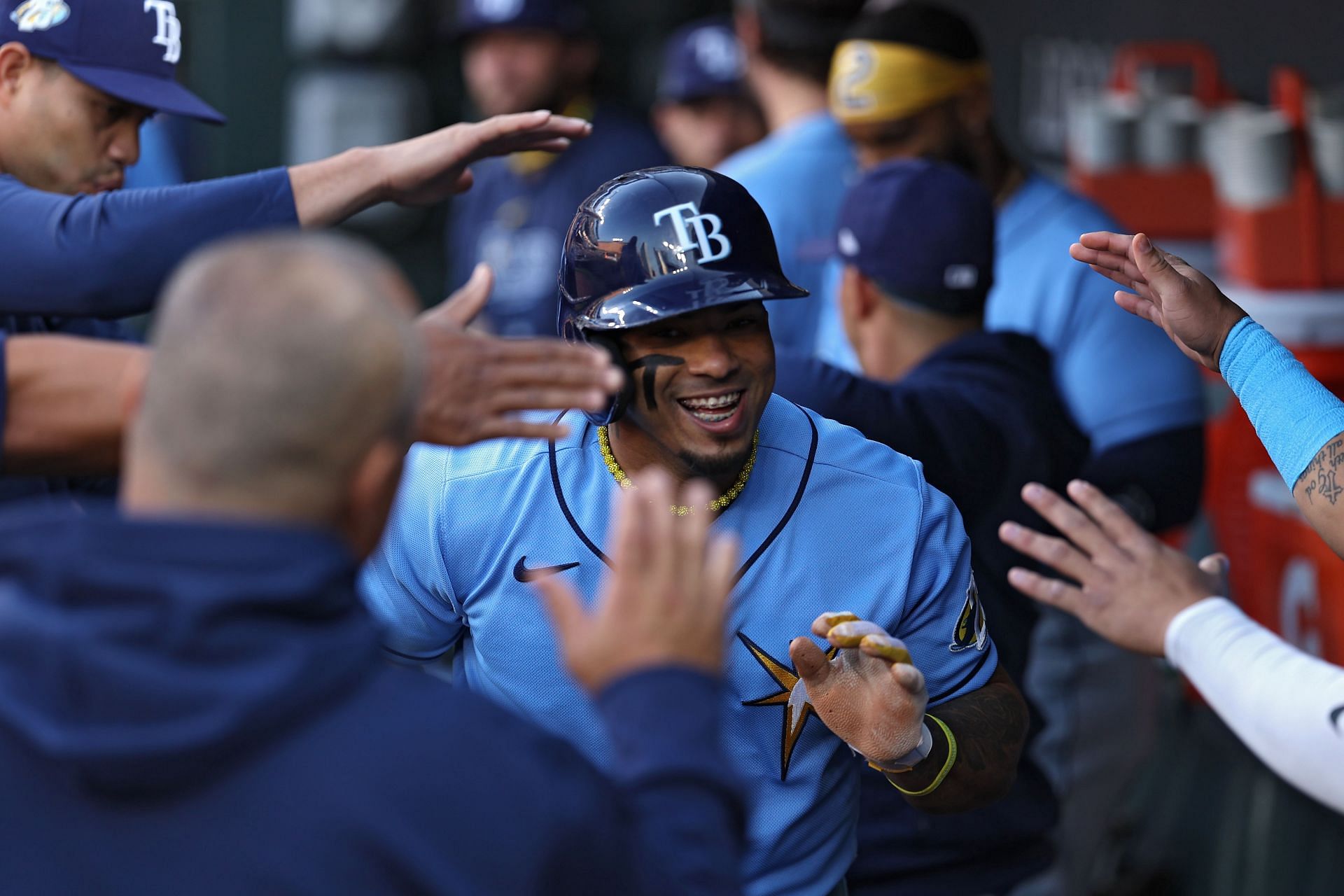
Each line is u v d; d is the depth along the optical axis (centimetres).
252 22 2064
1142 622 671
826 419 601
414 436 404
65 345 469
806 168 1083
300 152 2077
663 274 523
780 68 1205
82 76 655
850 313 819
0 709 336
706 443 532
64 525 346
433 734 347
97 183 682
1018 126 1983
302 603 340
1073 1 1858
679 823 357
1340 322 1261
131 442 358
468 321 473
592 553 555
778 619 554
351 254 364
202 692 326
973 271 788
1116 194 1534
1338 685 613
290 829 333
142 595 329
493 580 561
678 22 2269
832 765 577
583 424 567
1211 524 1384
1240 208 1337
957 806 562
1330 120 1302
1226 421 1373
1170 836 1227
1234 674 643
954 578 578
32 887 338
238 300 342
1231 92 1642
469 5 1470
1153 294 586
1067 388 985
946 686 585
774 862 570
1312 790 623
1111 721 877
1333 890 1126
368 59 2073
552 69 1462
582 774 361
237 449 338
